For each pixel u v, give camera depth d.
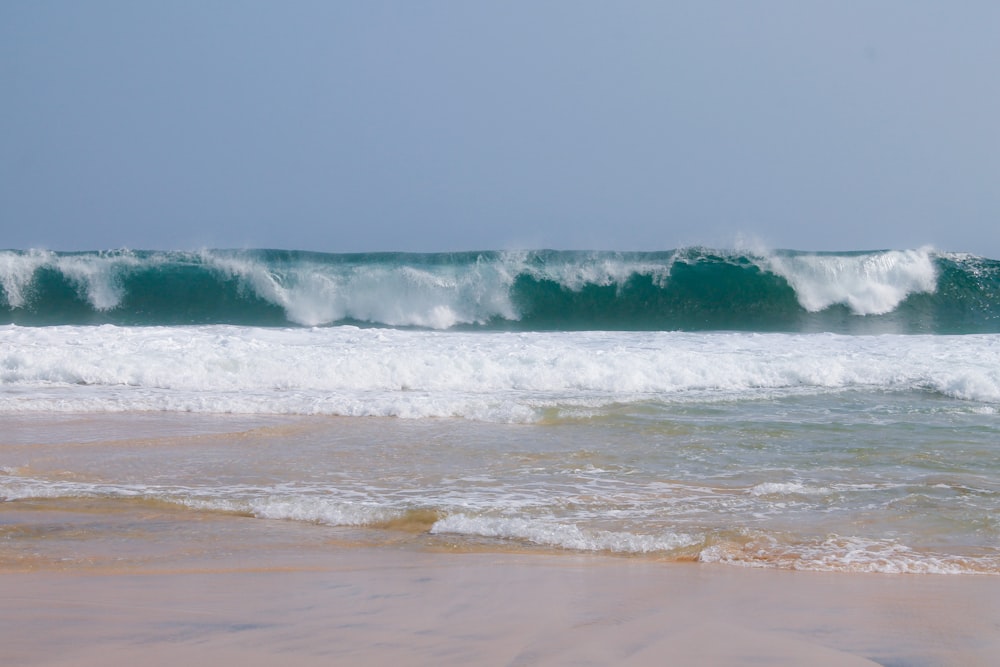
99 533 6.95
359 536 6.99
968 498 8.03
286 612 4.75
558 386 14.93
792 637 4.35
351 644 4.17
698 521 7.36
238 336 18.77
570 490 8.47
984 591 5.45
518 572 5.86
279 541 6.79
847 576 5.88
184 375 15.00
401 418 12.46
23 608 4.74
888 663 3.96
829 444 10.55
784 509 7.74
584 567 6.06
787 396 13.91
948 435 11.05
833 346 18.33
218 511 7.71
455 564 6.11
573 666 3.87
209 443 10.63
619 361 15.55
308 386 14.91
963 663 3.96
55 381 15.10
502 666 3.86
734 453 10.10
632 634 4.37
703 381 15.05
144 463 9.56
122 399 13.28
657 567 6.10
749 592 5.34
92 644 4.08
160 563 6.09
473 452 10.17
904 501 7.91
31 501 7.92
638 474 9.12
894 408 12.96
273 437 11.01
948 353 17.03
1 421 11.98
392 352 16.53
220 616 4.64
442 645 4.16
